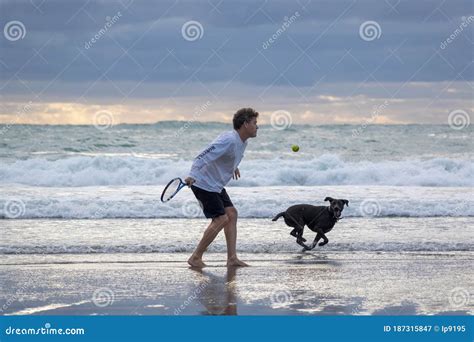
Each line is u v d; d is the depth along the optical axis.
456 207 19.34
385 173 29.78
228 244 12.02
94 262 12.23
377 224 17.02
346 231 15.89
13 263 12.09
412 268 11.59
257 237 15.04
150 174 29.55
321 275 10.98
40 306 8.95
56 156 37.31
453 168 32.78
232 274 11.09
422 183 29.23
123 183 29.36
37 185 28.53
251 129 11.88
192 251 13.60
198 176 11.80
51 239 14.54
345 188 25.08
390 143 44.41
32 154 37.62
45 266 11.80
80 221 17.61
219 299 9.30
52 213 18.64
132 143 42.31
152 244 13.93
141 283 10.35
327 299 9.28
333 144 43.94
